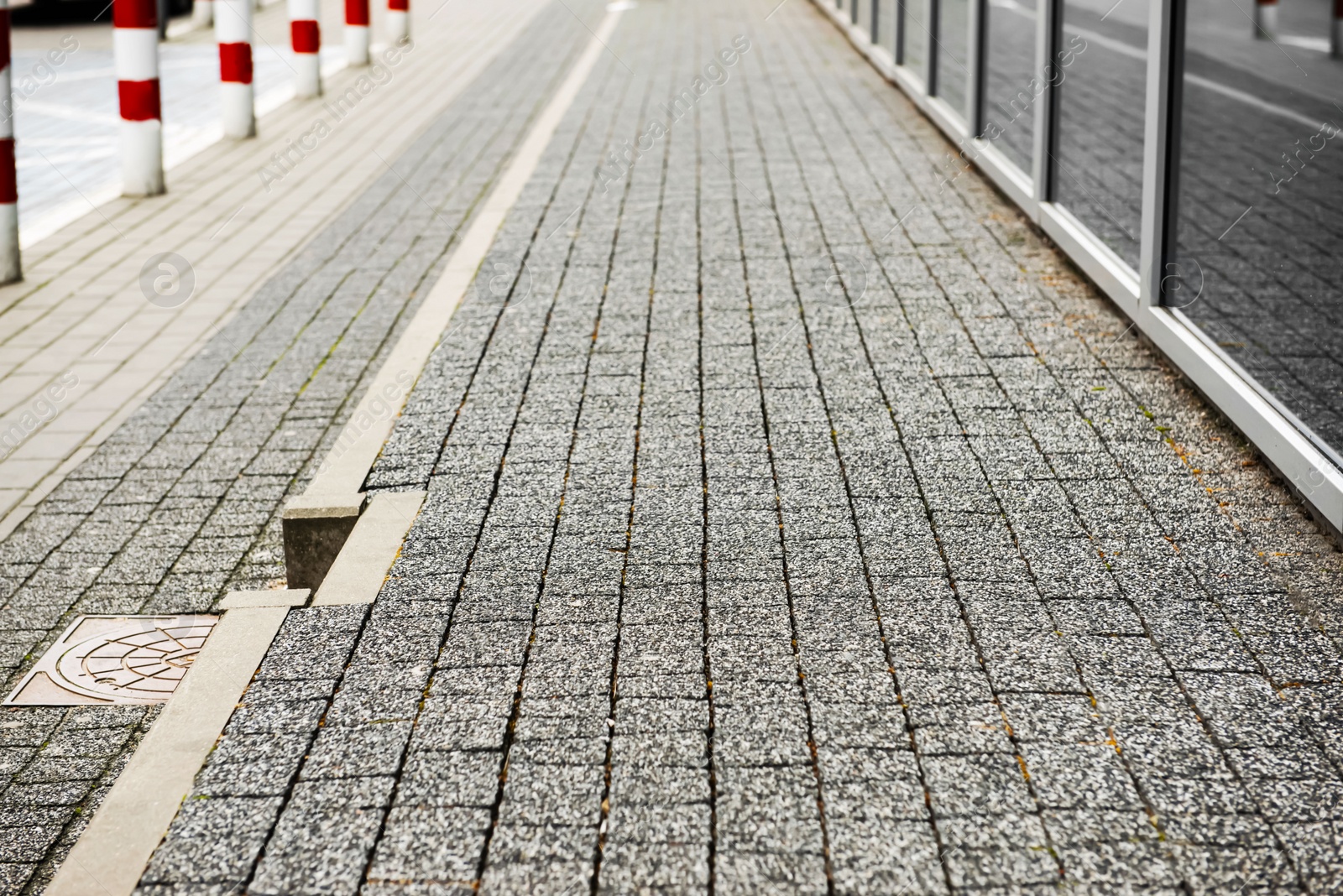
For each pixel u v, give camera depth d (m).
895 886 2.66
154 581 4.70
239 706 3.36
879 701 3.31
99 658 4.20
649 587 3.93
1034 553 4.08
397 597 3.90
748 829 2.84
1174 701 3.29
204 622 4.43
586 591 3.92
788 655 3.54
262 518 5.14
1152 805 2.90
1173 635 3.59
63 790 3.55
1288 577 3.90
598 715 3.28
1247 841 2.78
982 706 3.28
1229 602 3.76
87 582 4.70
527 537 4.28
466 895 2.66
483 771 3.06
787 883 2.68
